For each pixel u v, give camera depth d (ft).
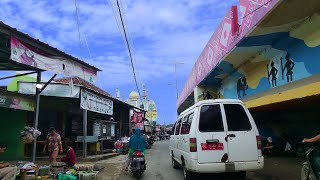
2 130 56.44
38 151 62.08
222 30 52.60
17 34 30.68
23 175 30.86
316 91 29.37
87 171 38.32
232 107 30.78
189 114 34.01
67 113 69.26
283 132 54.80
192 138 29.89
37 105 40.50
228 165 29.32
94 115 78.79
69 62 40.93
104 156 61.72
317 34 34.24
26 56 32.53
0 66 39.96
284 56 41.86
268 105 41.42
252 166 29.55
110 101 74.38
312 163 22.40
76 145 66.95
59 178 32.65
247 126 30.32
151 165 51.42
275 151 53.83
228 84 69.10
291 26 36.50
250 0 38.19
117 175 40.88
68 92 56.49
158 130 220.64
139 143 40.45
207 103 30.83
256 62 50.29
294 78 39.24
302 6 31.32
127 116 107.24
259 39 40.96
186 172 33.60
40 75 40.86
